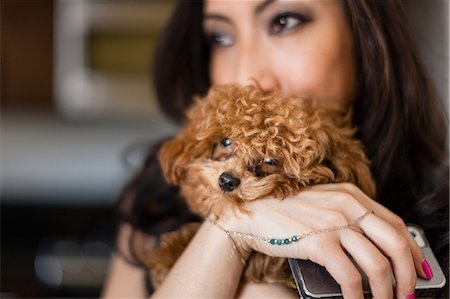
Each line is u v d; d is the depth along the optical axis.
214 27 0.84
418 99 0.81
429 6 1.28
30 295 1.72
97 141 1.93
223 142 0.64
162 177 0.98
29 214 1.79
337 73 0.80
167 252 0.78
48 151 1.87
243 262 0.67
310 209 0.61
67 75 2.01
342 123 0.72
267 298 0.67
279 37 0.78
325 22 0.78
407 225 0.67
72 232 1.78
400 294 0.58
